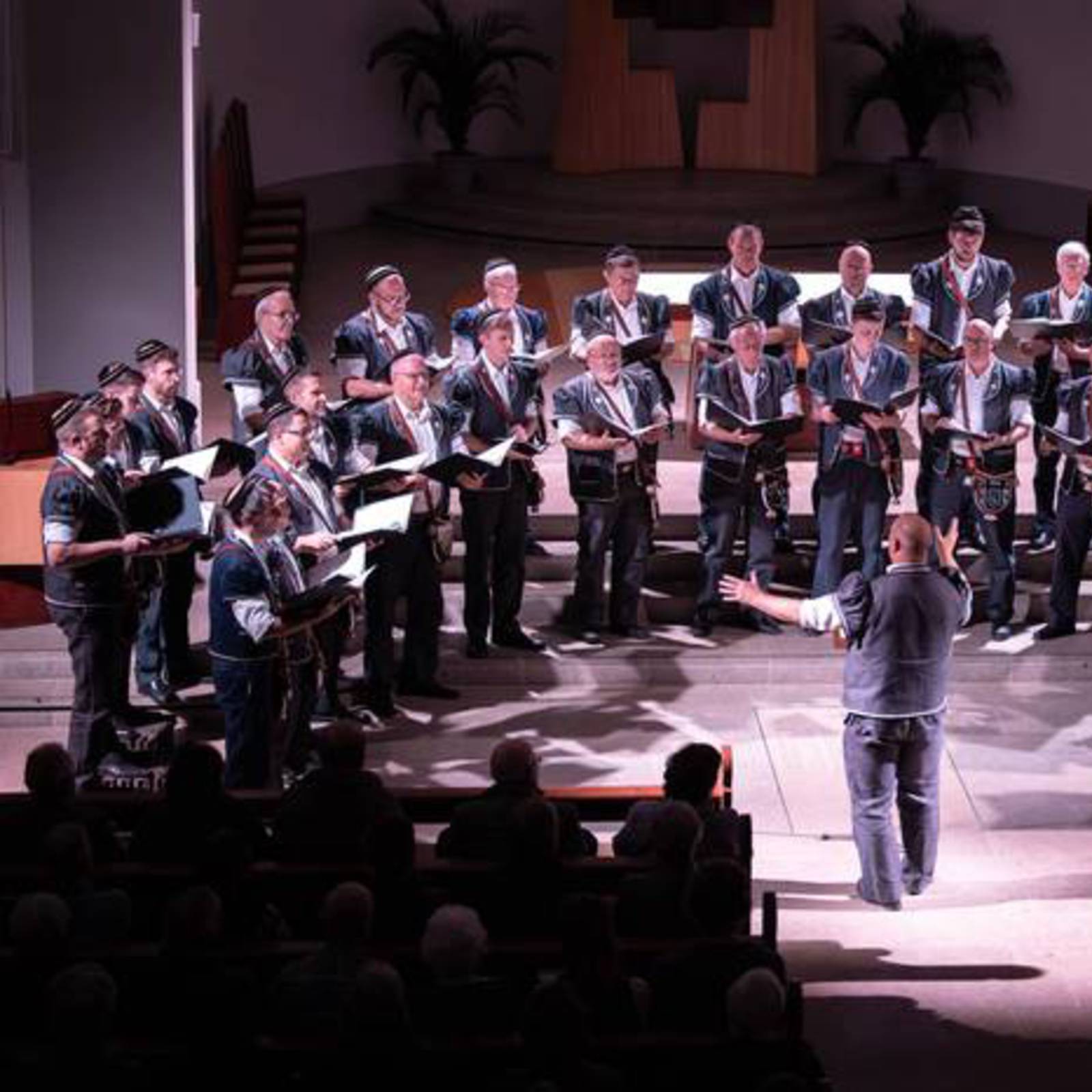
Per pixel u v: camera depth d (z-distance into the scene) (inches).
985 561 888.9
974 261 917.8
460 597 881.5
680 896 505.7
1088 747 790.5
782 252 1487.5
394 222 1563.7
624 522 844.0
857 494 836.0
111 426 714.8
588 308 874.8
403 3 1583.4
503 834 546.0
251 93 1498.5
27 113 938.7
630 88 1606.8
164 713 776.3
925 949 631.8
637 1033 450.0
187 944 462.0
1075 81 1531.7
